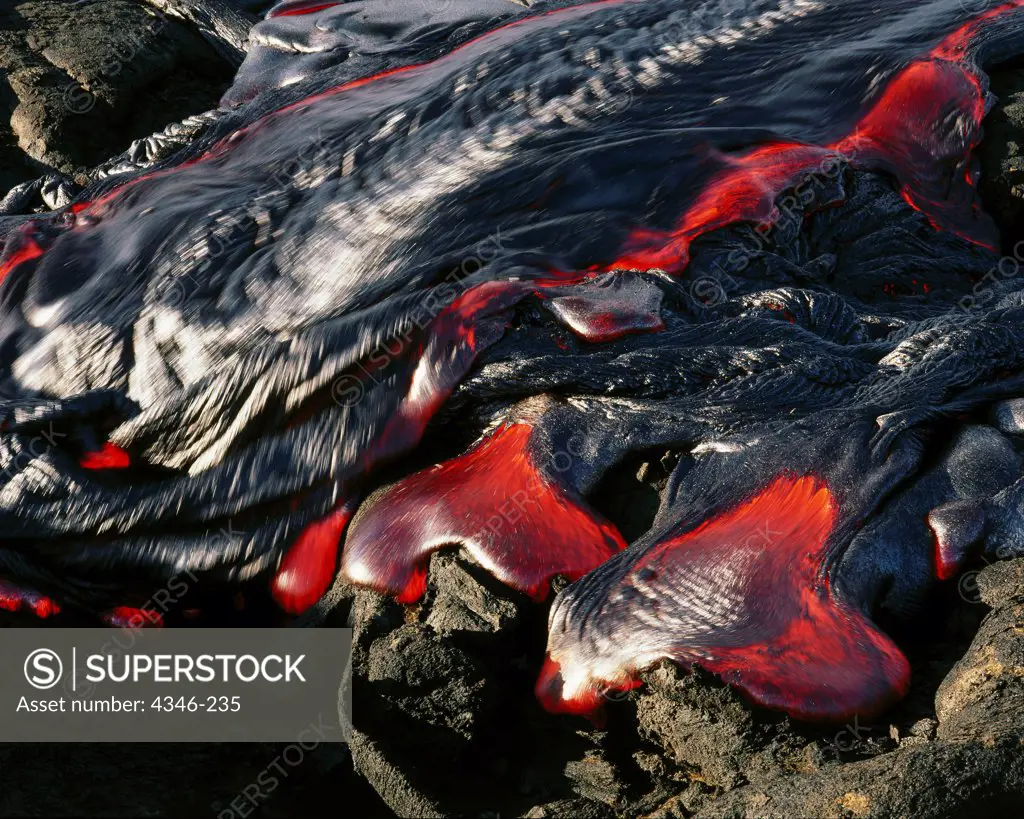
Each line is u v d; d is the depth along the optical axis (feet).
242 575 19.48
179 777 16.43
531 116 25.44
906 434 17.84
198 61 36.96
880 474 17.22
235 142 28.04
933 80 26.13
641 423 18.61
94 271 23.76
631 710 15.65
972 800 12.35
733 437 18.12
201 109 35.47
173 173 27.04
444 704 15.83
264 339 20.97
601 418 18.78
